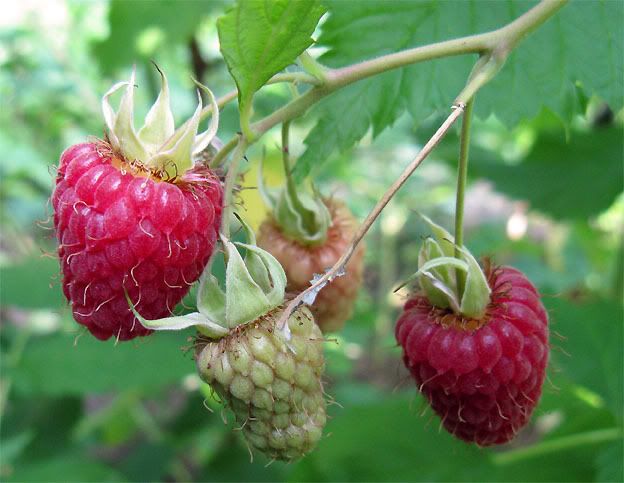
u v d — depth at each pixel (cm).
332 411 19
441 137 9
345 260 8
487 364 10
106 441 23
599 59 14
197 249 9
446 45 10
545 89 14
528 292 11
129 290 9
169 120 10
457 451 16
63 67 26
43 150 26
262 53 9
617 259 22
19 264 17
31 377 16
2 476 17
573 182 20
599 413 15
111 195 9
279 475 20
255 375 9
